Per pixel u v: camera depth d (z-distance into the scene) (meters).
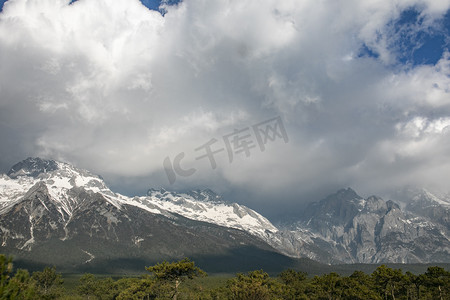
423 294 168.25
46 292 181.50
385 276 158.38
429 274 161.25
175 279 125.00
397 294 167.12
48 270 195.50
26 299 45.66
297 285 196.62
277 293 175.75
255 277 180.50
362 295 148.00
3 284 43.75
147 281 183.50
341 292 158.38
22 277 46.22
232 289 132.00
